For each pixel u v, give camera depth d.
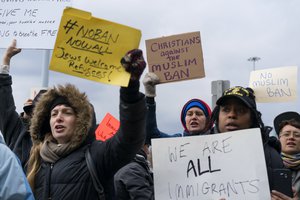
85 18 2.77
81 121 3.06
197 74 4.41
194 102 4.78
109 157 2.93
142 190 4.10
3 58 3.88
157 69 4.44
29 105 4.07
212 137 3.05
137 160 4.23
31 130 3.27
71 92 3.14
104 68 2.73
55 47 2.76
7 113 3.68
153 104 4.17
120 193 4.14
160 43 4.46
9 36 4.02
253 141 2.94
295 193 3.35
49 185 2.94
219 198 2.94
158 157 3.06
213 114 3.30
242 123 3.13
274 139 3.22
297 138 4.07
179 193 3.01
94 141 3.12
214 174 2.99
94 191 2.92
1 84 3.69
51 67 2.74
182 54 4.44
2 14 4.09
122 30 2.76
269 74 4.34
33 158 3.14
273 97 4.29
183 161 3.05
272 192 2.85
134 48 2.74
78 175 2.92
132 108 2.80
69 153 3.03
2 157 2.35
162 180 3.04
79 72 2.74
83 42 2.76
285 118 4.29
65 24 2.77
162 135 4.35
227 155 2.98
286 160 3.96
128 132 2.84
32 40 3.99
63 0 4.03
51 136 3.22
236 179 2.93
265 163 2.90
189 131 4.77
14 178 2.32
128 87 2.77
